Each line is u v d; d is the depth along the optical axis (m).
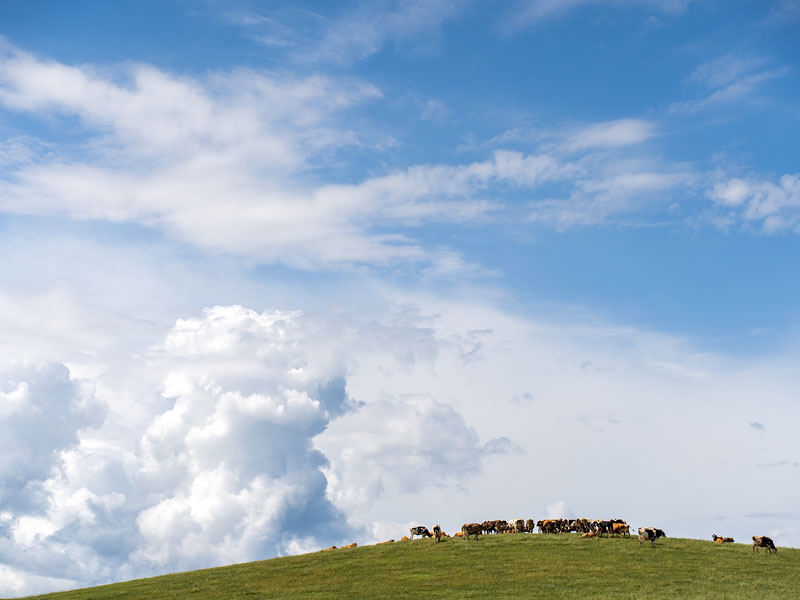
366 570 55.88
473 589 47.81
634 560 56.03
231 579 56.22
